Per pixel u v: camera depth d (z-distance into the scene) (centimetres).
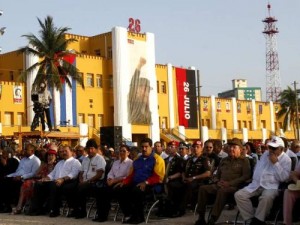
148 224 1217
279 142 1084
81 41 6028
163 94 6344
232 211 1482
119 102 5638
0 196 1571
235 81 14800
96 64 5709
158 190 1289
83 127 5203
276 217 1056
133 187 1262
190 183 1320
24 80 4775
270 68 9988
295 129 8406
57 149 1788
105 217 1310
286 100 7700
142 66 5938
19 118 5088
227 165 1188
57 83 4719
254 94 13812
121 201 1281
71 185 1398
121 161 1342
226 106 7381
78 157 1769
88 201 1720
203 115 6969
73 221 1314
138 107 5828
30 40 4766
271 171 1082
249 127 7769
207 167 1318
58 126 4962
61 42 4834
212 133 6844
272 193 1052
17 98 5066
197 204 1212
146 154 1295
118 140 2845
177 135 6244
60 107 5219
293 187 1008
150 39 6078
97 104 5681
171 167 1361
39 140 3147
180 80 6569
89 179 1370
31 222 1302
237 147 1177
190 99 6675
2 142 2647
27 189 1512
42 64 4781
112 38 5747
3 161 1617
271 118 8175
